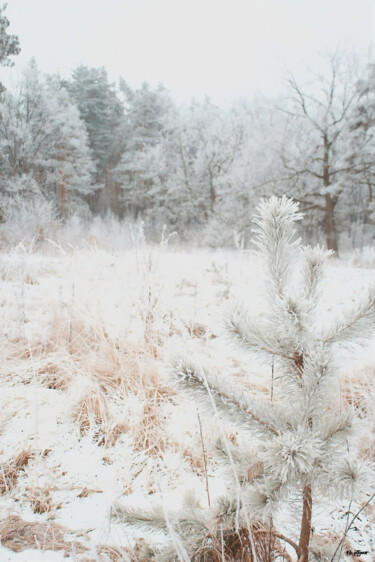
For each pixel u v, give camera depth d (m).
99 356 2.93
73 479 1.82
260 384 2.56
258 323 1.26
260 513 1.09
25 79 29.62
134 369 2.73
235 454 1.28
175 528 1.23
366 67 21.25
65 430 2.17
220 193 24.89
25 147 28.67
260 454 1.09
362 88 21.55
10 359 2.89
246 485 1.10
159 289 3.61
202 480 1.90
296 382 1.22
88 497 1.71
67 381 2.60
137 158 37.94
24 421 2.21
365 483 1.02
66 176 32.28
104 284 5.07
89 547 1.41
